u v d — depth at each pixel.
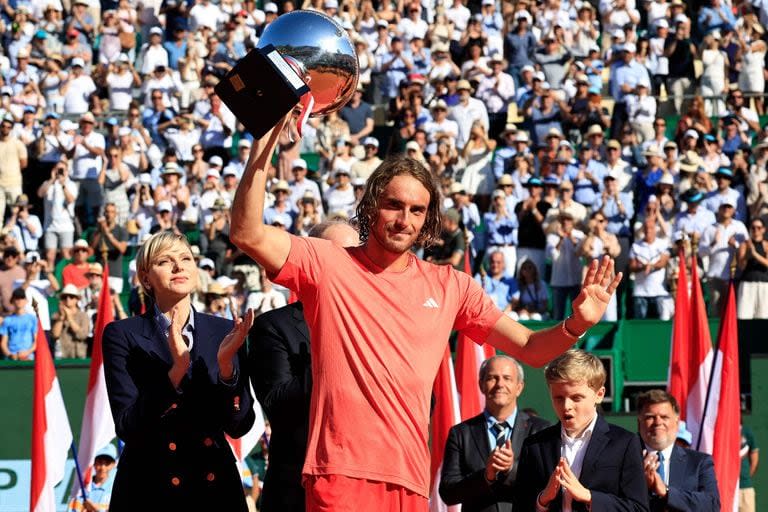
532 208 47.66
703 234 46.69
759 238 46.91
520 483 16.41
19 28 60.28
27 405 34.47
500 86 56.56
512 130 52.91
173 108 55.22
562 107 55.41
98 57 61.88
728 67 61.00
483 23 61.66
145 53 58.69
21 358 39.88
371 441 11.19
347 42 12.55
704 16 62.44
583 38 61.88
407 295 11.62
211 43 58.62
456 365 27.55
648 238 46.19
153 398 13.50
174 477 13.69
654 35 61.97
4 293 43.88
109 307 27.47
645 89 55.66
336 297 11.45
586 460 15.95
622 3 63.00
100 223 49.44
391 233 11.59
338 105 12.75
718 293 46.28
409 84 53.81
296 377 14.72
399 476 11.18
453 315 11.89
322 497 11.14
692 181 49.84
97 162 51.78
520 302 44.66
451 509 24.09
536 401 36.62
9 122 51.56
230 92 10.91
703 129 54.34
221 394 13.62
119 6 61.31
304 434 14.61
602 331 41.34
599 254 45.78
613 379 39.88
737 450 26.98
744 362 41.00
